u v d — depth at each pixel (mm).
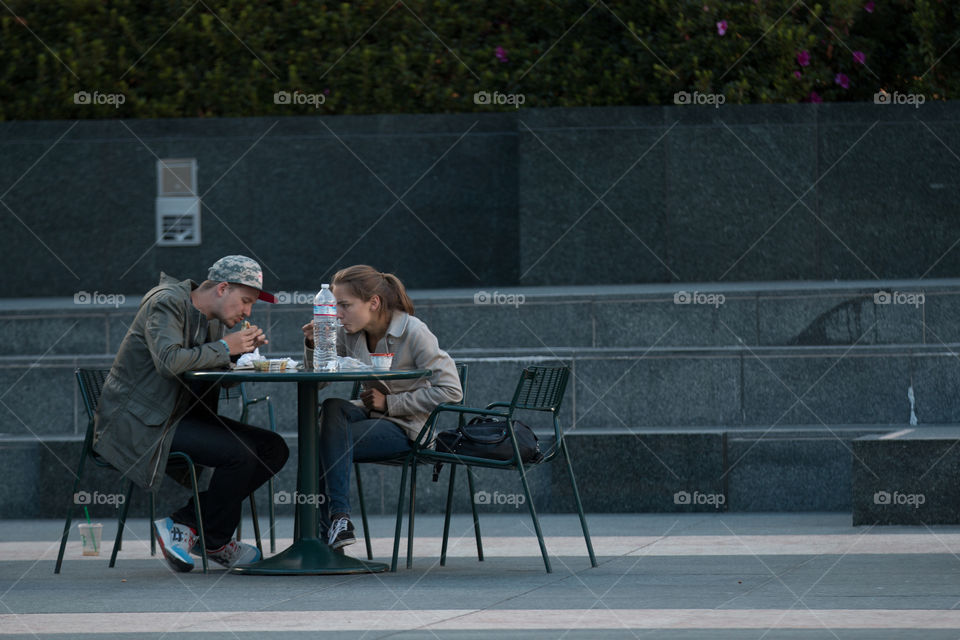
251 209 31203
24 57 32062
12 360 23156
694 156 29469
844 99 31812
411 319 16281
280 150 31203
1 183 31250
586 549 17516
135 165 31203
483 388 22875
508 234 31344
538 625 12359
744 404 22844
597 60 31734
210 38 32156
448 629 12195
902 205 29141
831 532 18734
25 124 31281
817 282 28422
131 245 31172
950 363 22625
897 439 19203
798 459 21250
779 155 29297
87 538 17531
